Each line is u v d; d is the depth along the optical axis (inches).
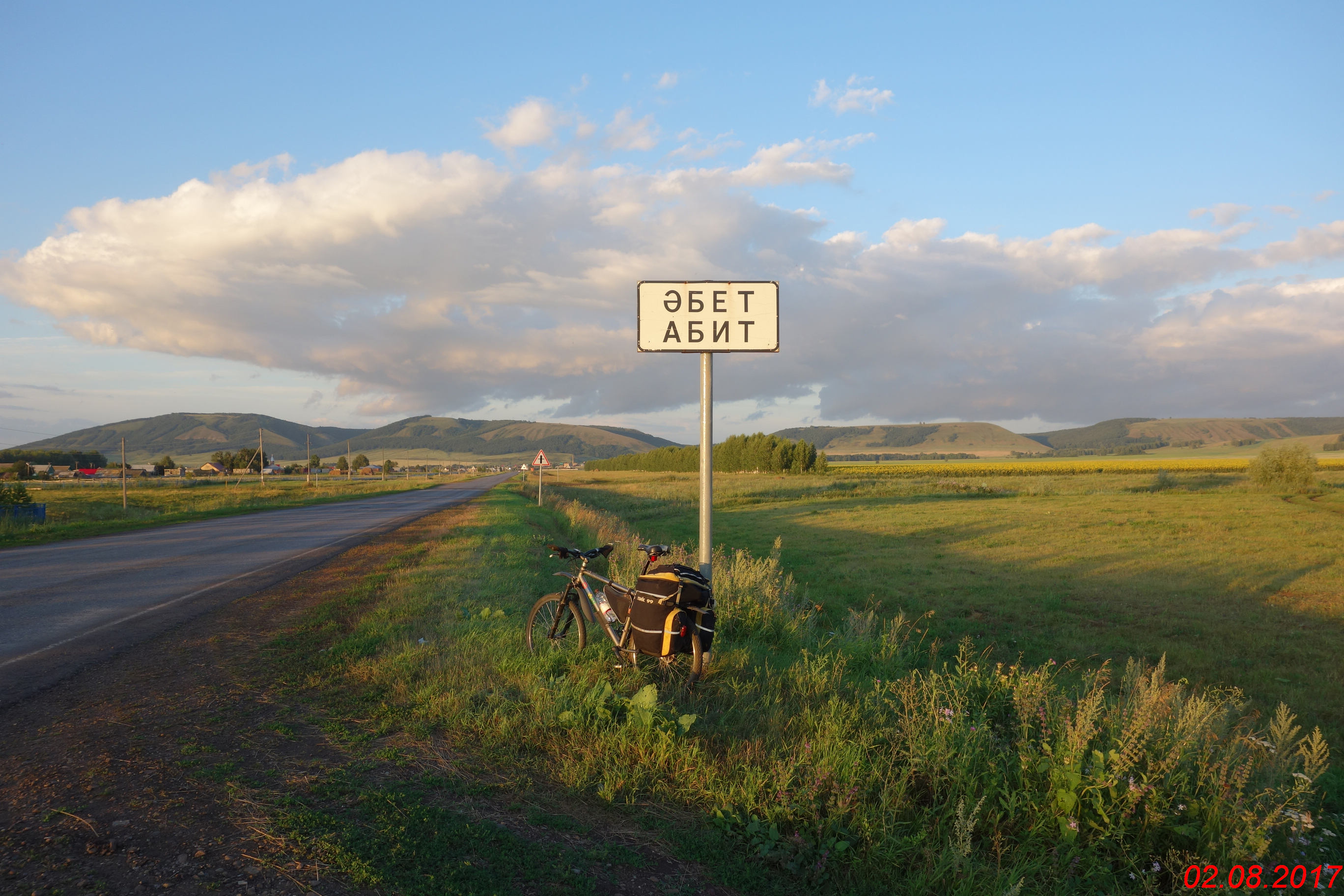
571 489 2317.9
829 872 114.3
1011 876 111.3
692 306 250.2
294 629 278.5
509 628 268.5
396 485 3024.1
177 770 138.6
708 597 196.1
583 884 104.7
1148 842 122.0
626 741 155.3
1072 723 150.9
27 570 464.4
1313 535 798.5
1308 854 127.6
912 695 175.3
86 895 92.9
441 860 107.2
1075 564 657.6
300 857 105.2
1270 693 311.7
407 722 171.2
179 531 783.7
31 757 145.5
